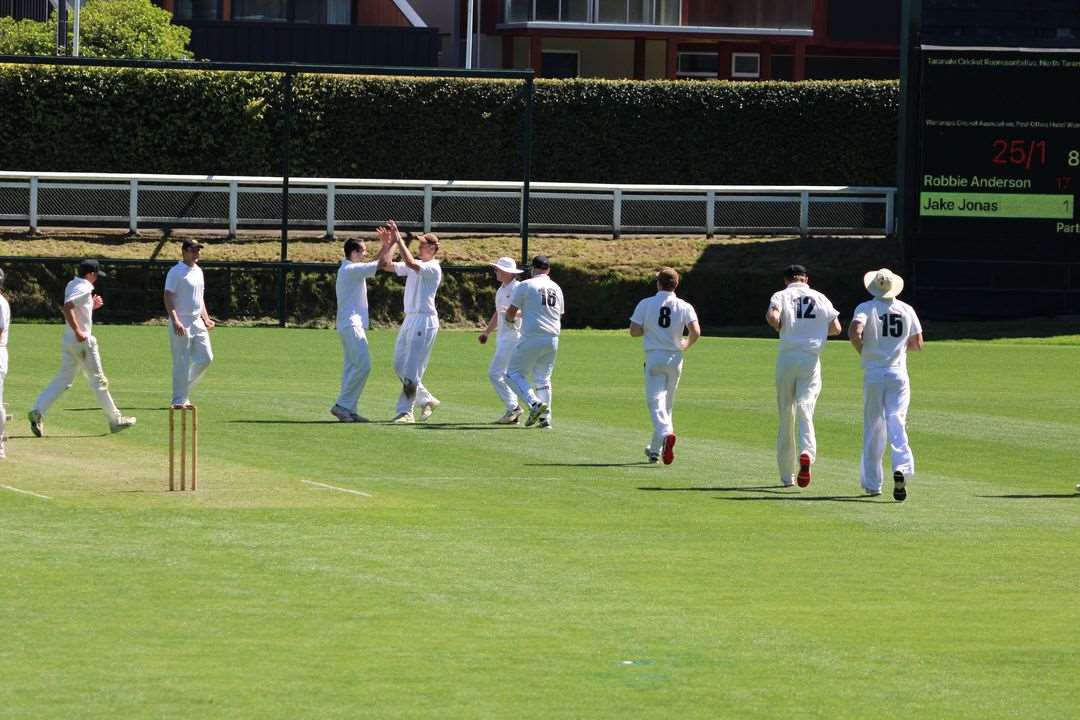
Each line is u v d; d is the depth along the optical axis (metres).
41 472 52.19
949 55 119.06
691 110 142.75
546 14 181.62
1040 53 118.62
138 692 29.22
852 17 190.62
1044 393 85.06
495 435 63.81
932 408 77.69
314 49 169.75
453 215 127.62
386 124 138.38
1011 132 119.38
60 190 122.19
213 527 44.00
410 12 179.00
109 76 134.00
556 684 30.22
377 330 115.25
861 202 132.38
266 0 178.25
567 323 121.31
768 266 124.81
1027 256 120.25
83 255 117.44
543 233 129.12
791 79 193.62
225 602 35.88
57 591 36.56
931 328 117.94
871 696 29.95
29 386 76.38
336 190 125.00
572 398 77.94
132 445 58.44
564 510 47.94
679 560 41.28
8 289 115.25
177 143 135.38
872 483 51.41
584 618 35.16
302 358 93.75
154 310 115.88
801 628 34.72
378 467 55.06
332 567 39.50
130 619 34.25
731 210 131.75
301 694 29.30
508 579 38.69
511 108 140.12
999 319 120.88
